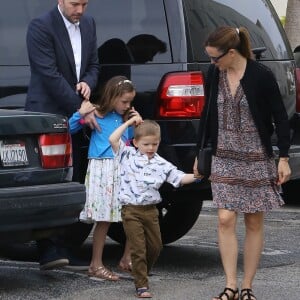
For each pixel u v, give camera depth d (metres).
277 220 15.57
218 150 9.16
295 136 12.20
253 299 9.34
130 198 9.88
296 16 23.47
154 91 10.78
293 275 10.88
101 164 10.51
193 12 11.02
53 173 9.83
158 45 10.87
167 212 12.49
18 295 9.76
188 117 10.66
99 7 11.20
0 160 9.41
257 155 9.08
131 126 10.49
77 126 10.59
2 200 9.20
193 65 10.77
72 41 10.82
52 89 10.68
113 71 11.04
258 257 9.38
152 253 9.99
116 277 10.59
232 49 8.97
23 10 11.38
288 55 12.43
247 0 12.09
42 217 9.52
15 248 11.84
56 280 10.57
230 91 9.08
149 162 9.90
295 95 12.38
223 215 9.16
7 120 9.45
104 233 10.70
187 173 10.63
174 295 9.79
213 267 11.41
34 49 10.69
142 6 11.03
